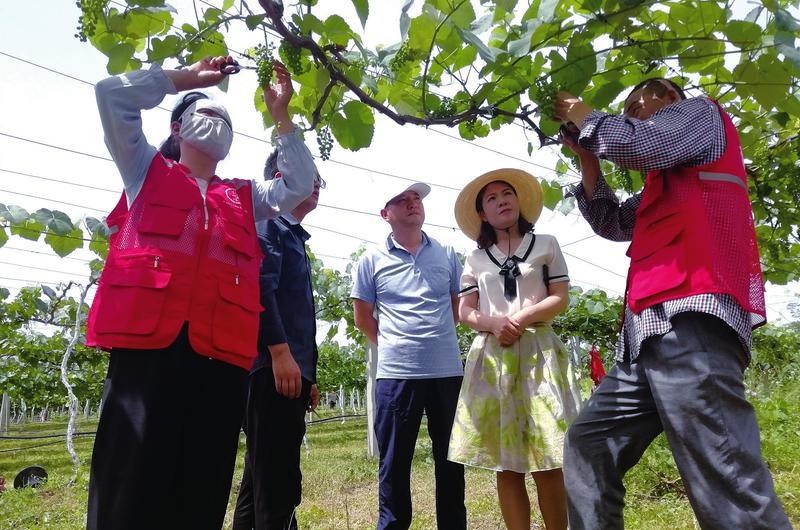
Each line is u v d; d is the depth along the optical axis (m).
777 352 14.11
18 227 4.62
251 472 2.88
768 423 7.66
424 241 3.46
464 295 2.98
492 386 2.72
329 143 2.29
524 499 2.69
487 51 1.97
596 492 1.97
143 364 1.75
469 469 6.25
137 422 1.72
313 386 3.21
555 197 3.37
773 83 2.36
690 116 1.87
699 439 1.69
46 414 34.50
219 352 1.85
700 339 1.72
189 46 2.13
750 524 1.62
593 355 4.49
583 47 2.24
